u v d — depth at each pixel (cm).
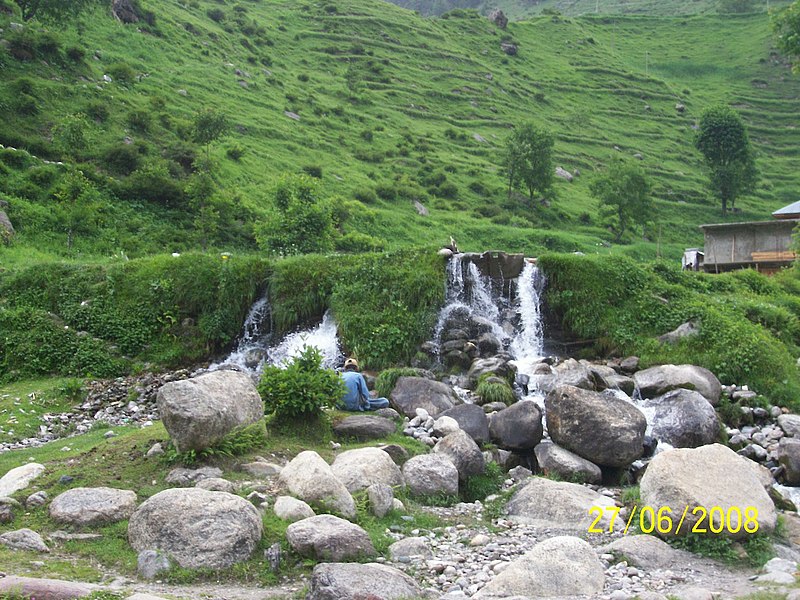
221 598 683
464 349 1734
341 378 1278
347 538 789
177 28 8206
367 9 12462
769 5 15462
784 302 2228
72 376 1822
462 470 1122
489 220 5975
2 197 3581
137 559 746
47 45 5591
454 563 824
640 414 1261
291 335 1909
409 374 1530
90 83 5597
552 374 1589
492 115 9512
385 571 725
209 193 4206
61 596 629
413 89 9719
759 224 3753
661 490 955
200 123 5225
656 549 880
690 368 1602
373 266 1925
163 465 967
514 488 1109
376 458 1021
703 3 16938
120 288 2025
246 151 5669
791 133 10544
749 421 1507
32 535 779
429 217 5744
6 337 1898
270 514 845
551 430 1268
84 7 6444
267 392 1175
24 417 1556
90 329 1941
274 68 8925
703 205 7931
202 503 776
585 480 1173
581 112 9806
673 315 1845
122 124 5162
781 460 1289
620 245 6003
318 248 3575
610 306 1891
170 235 3916
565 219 6594
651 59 13300
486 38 12581
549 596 734
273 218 3809
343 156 6738
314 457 930
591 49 13125
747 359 1686
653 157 9194
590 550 806
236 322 1959
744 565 871
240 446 1012
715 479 959
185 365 1883
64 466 998
